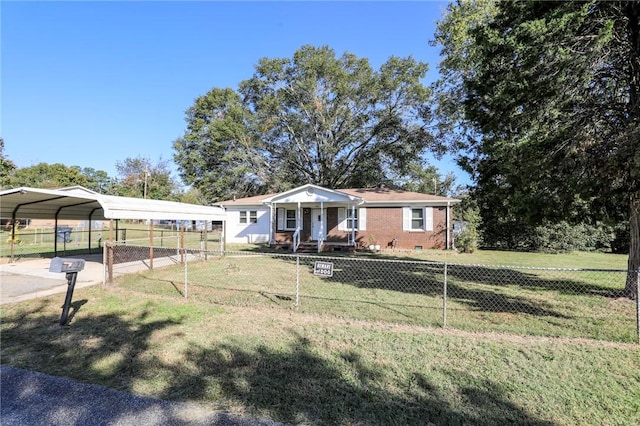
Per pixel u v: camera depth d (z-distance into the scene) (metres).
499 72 7.74
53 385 3.35
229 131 29.77
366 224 19.73
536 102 7.29
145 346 4.38
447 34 18.27
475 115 8.98
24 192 10.48
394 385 3.39
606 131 6.60
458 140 25.77
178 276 9.95
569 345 4.51
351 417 2.82
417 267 12.11
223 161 31.92
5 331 5.00
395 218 19.27
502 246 20.52
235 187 32.66
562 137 6.65
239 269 11.44
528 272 11.09
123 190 52.62
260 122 31.02
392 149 29.88
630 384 3.44
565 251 19.08
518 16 7.03
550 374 3.66
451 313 6.08
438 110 26.36
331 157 30.72
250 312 6.00
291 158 32.03
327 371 3.69
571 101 6.94
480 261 14.37
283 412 2.88
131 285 8.52
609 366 3.86
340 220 20.14
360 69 29.03
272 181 31.59
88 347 4.36
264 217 22.66
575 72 6.29
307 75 29.05
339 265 12.62
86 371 3.68
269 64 29.92
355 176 31.47
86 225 33.09
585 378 3.57
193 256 15.00
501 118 8.15
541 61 6.39
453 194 43.00
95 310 6.12
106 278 8.82
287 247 19.47
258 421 2.73
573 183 6.32
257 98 32.53
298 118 30.56
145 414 2.82
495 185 9.28
